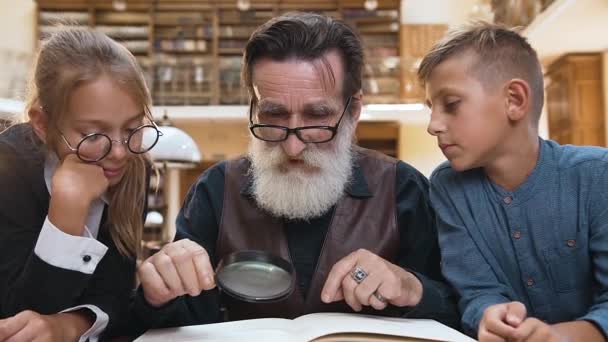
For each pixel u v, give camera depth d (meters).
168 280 1.13
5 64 9.84
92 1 12.51
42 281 1.03
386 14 12.66
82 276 1.06
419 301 1.23
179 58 12.81
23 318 0.96
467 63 1.19
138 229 1.29
